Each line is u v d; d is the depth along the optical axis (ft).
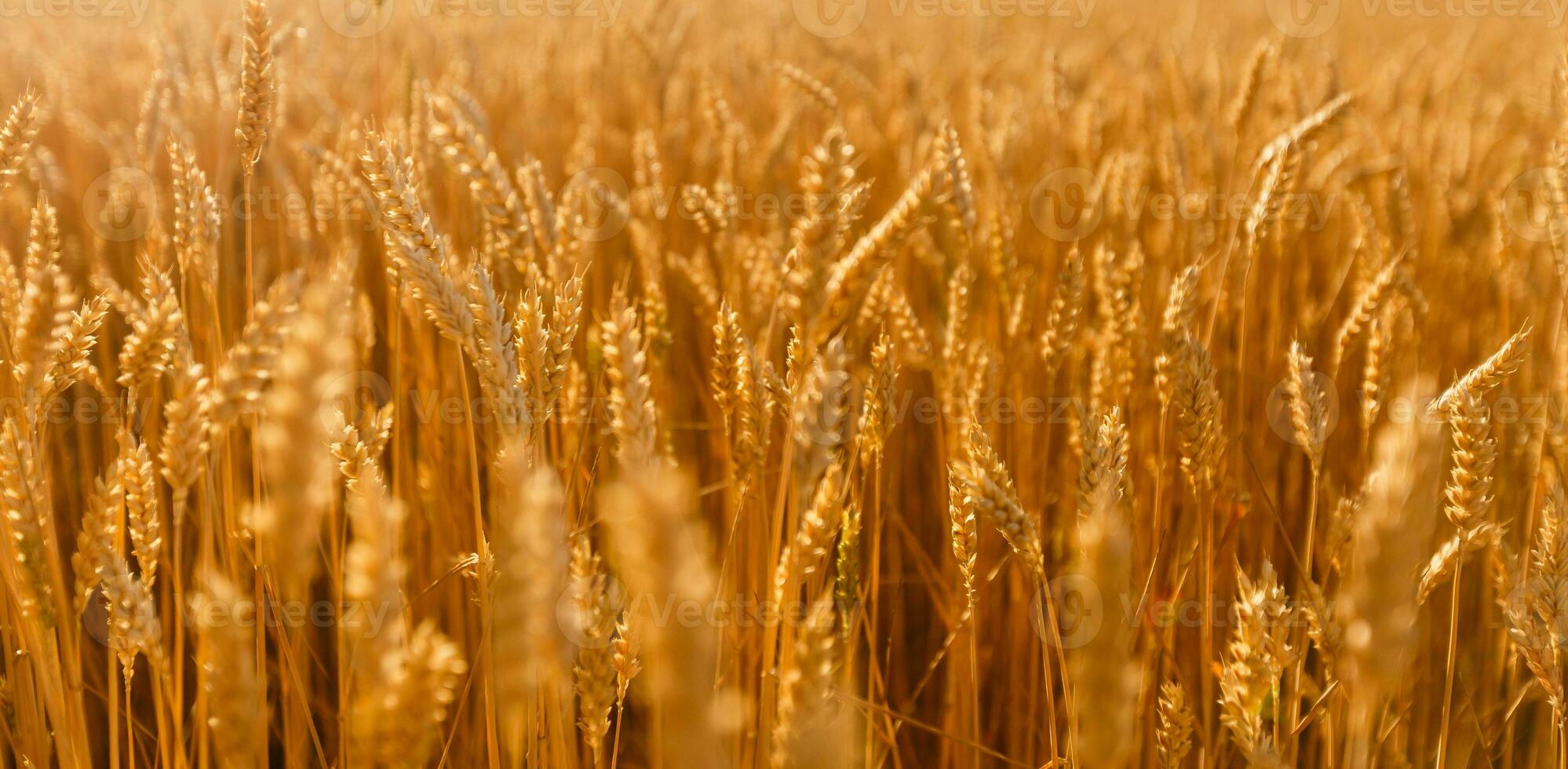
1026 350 9.77
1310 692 7.45
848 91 21.81
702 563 2.11
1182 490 9.14
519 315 4.76
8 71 20.65
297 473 2.52
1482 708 8.67
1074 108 17.20
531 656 2.78
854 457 6.02
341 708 5.52
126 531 7.75
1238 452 9.30
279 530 2.52
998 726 9.29
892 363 6.03
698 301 9.19
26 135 6.40
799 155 15.62
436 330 9.93
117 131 12.82
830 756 2.75
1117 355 8.25
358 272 10.70
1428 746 8.41
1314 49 25.68
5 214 11.73
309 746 7.64
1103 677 3.04
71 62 21.35
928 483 11.01
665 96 17.30
